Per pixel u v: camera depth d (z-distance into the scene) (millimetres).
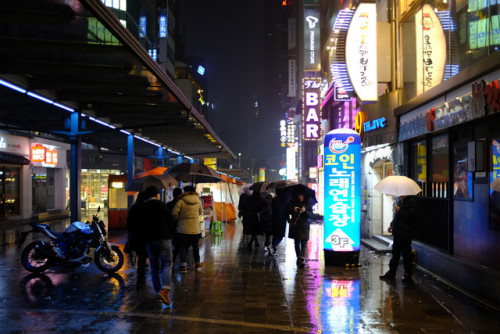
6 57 8969
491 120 7309
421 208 10523
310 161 37500
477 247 7758
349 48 12359
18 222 22391
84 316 6062
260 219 13180
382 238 13711
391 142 12305
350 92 14547
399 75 12281
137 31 41375
